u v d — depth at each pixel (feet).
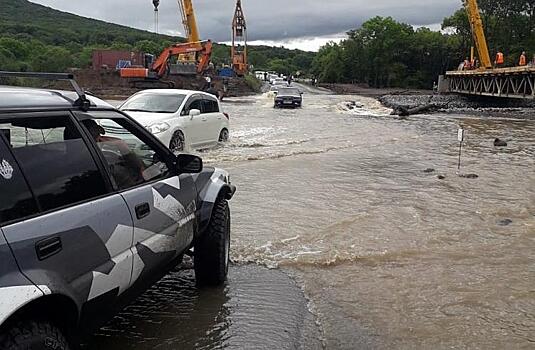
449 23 344.69
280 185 34.47
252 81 231.71
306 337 14.58
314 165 42.80
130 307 16.12
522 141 64.90
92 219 10.68
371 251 21.53
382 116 112.16
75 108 11.80
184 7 191.52
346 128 76.59
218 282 17.67
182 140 45.39
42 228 9.40
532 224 25.95
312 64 551.18
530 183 36.73
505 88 164.25
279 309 16.22
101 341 14.07
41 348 8.79
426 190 33.68
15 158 9.59
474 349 14.06
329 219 26.17
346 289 17.87
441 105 155.63
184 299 16.81
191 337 14.43
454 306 16.63
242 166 41.65
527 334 14.90
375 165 43.60
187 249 15.60
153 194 13.28
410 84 360.28
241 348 13.91
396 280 18.70
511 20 303.68
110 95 165.48
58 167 10.50
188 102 47.96
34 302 8.79
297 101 122.62
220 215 17.20
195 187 16.06
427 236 23.68
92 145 11.72
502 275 19.27
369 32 373.61
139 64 201.98
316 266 19.95
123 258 11.59
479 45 205.36
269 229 24.27
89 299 10.44
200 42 176.35
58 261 9.54
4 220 8.86
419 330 15.06
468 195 32.42
